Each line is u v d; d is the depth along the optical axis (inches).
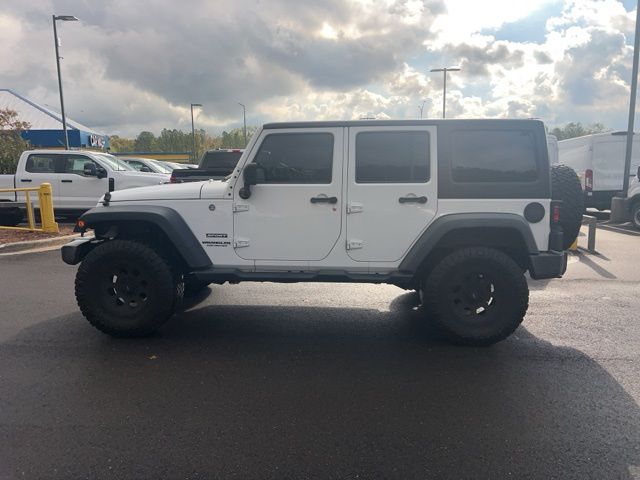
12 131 1091.9
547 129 192.5
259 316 231.9
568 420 135.6
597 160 646.5
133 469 113.3
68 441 124.4
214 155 486.9
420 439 126.2
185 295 267.3
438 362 176.6
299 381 160.6
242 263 198.7
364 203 191.6
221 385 157.2
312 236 194.9
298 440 125.6
